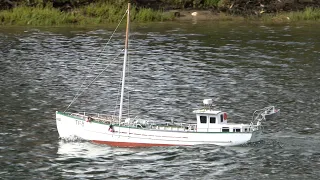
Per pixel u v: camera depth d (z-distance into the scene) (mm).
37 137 159625
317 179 132375
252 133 149375
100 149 150250
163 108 187500
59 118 157500
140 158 144000
